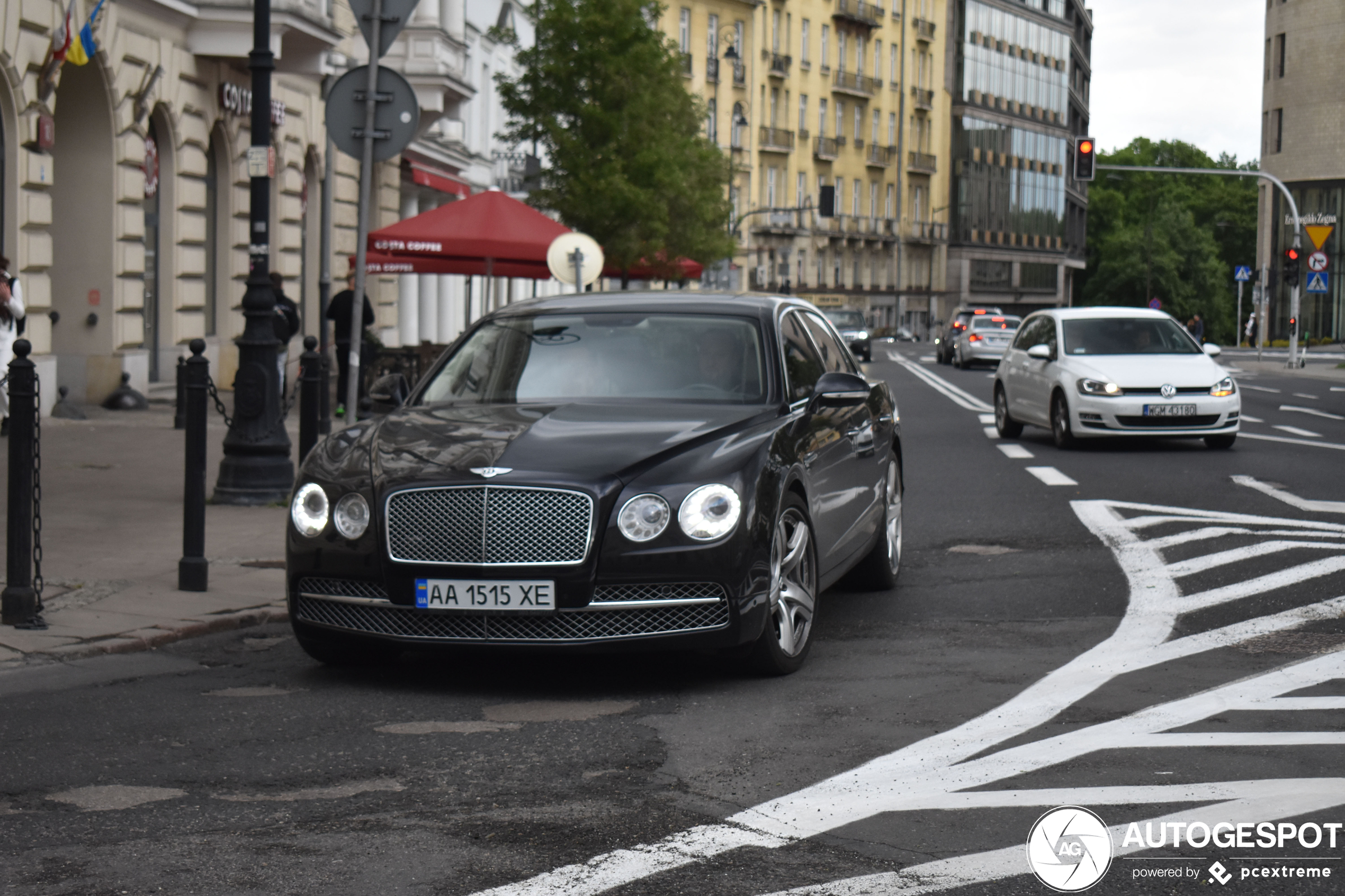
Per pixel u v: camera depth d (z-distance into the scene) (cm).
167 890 415
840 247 10031
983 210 11531
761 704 635
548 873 426
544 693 661
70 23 2012
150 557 991
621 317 820
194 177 2545
